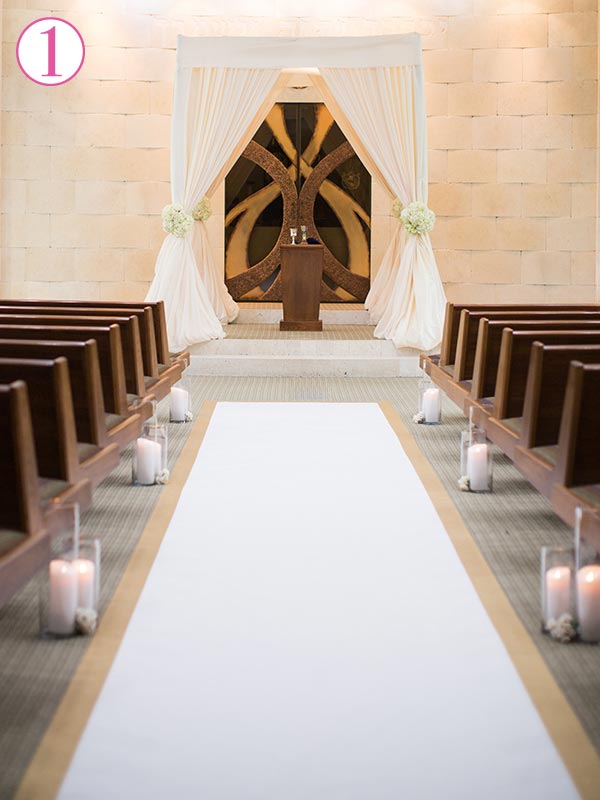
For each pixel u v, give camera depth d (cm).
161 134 1130
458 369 638
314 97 1287
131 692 279
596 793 228
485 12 1112
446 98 1121
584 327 576
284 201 1305
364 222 1309
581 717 265
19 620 332
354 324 1210
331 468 561
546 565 322
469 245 1135
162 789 228
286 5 1116
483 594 359
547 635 321
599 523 312
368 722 262
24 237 1138
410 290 991
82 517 457
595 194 1124
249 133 1080
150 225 1139
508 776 235
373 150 1002
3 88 1120
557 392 427
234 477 538
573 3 1105
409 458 585
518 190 1127
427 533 437
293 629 327
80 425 432
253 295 1314
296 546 418
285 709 269
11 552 277
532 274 1134
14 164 1130
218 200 1270
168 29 1119
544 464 394
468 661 302
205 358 957
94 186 1134
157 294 982
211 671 293
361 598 356
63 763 239
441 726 260
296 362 955
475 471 505
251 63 980
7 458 292
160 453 526
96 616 325
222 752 245
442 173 1130
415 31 1116
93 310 669
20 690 279
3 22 1115
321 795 226
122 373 508
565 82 1113
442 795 227
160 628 326
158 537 427
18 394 289
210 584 370
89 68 1121
